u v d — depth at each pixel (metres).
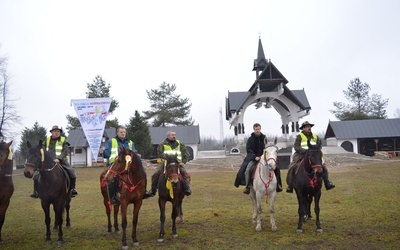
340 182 19.59
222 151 43.84
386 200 13.25
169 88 61.56
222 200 14.99
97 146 20.12
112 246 8.52
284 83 43.47
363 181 19.50
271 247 8.01
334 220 10.38
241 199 15.24
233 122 47.03
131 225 10.76
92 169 37.16
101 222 11.30
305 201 9.93
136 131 41.72
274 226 9.38
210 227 10.04
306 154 9.20
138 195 8.48
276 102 49.66
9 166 8.98
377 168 27.33
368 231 9.04
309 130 10.29
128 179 8.28
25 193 19.42
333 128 49.56
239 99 46.47
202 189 18.75
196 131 51.44
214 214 11.72
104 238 9.30
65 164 9.77
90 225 10.91
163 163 9.49
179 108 61.62
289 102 45.38
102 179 9.48
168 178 8.62
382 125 49.19
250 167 10.02
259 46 48.44
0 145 8.72
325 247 7.89
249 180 9.98
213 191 17.97
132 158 8.36
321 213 11.43
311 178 8.96
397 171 24.05
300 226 9.12
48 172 8.68
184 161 9.93
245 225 10.17
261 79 42.78
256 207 10.33
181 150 10.05
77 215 12.54
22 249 8.50
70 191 10.13
